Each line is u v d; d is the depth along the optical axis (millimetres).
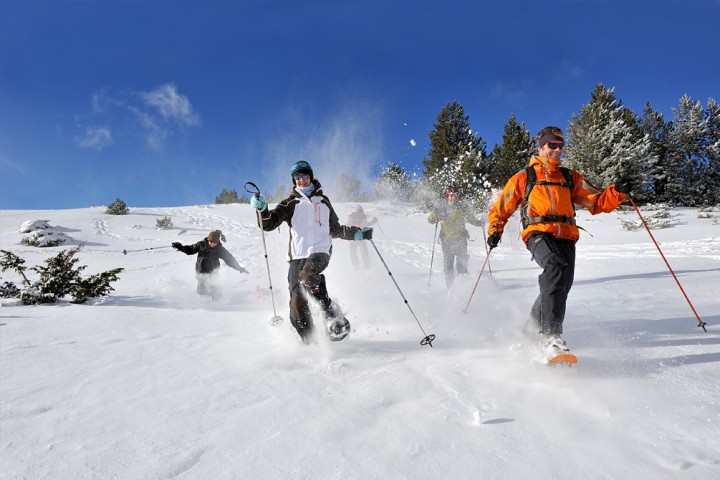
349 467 1754
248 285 9086
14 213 28328
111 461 1872
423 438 1950
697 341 3176
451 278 6777
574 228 3254
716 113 37844
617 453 1788
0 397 2635
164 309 5922
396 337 3707
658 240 14195
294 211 3816
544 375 2641
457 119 36656
